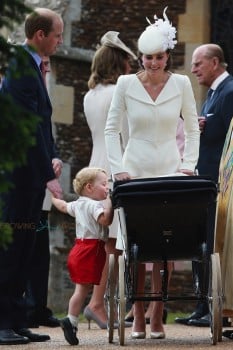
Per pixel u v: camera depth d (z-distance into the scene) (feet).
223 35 143.13
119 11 139.13
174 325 95.55
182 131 93.45
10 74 41.06
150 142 76.95
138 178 74.23
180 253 73.82
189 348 70.74
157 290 79.36
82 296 76.02
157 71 76.43
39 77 74.43
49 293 130.21
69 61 136.46
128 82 77.61
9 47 40.81
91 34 138.51
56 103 135.23
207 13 140.87
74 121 136.67
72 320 74.64
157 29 76.13
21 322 75.51
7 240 42.04
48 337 77.15
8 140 39.45
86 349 70.18
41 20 76.07
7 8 40.60
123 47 91.35
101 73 91.15
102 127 90.74
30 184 72.54
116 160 77.10
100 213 76.95
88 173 78.79
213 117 92.94
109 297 75.41
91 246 77.36
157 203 70.90
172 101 77.20
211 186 70.74
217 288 72.33
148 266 104.47
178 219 71.77
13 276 73.46
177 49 139.54
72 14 137.28
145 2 139.33
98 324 89.66
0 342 72.95
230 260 78.02
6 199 72.64
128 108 77.30
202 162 93.40
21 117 39.45
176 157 77.10
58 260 131.34
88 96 91.66
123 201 70.74
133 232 72.23
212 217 87.66
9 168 39.78
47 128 75.31
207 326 93.86
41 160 72.79
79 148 136.67
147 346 72.49
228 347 71.41
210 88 94.94
